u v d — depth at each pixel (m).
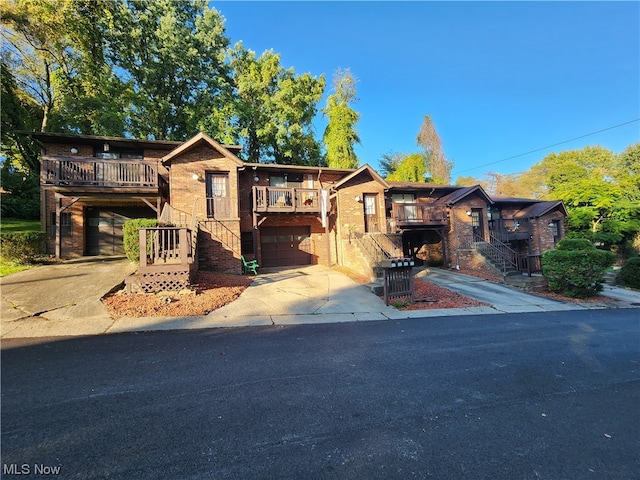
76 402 3.38
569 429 3.07
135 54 22.16
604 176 41.94
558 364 4.89
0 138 18.14
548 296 12.03
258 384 3.92
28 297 7.61
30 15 15.83
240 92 25.14
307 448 2.64
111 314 6.97
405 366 4.67
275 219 17.52
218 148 13.73
